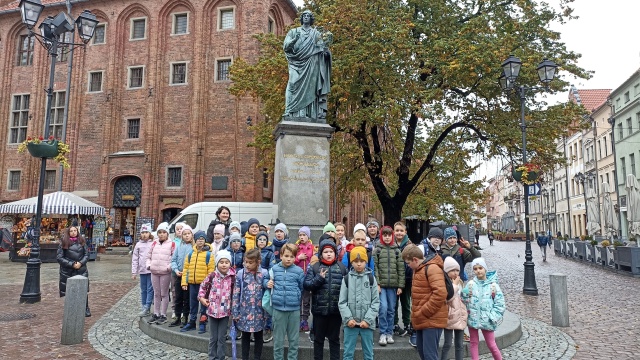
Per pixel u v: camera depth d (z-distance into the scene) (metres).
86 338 7.73
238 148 26.98
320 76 10.45
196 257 7.42
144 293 8.69
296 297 5.87
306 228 7.44
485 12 18.48
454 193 24.44
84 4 30.84
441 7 17.83
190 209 19.33
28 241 22.66
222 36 28.42
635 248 18.95
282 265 5.95
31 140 11.21
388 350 6.40
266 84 18.23
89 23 13.88
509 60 14.15
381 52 15.80
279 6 29.61
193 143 27.64
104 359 6.50
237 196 26.64
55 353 6.82
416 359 6.43
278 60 16.03
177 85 28.80
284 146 9.65
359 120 16.09
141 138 28.94
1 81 32.44
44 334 8.00
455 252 7.65
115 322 8.98
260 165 20.48
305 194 9.57
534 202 73.25
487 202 25.61
